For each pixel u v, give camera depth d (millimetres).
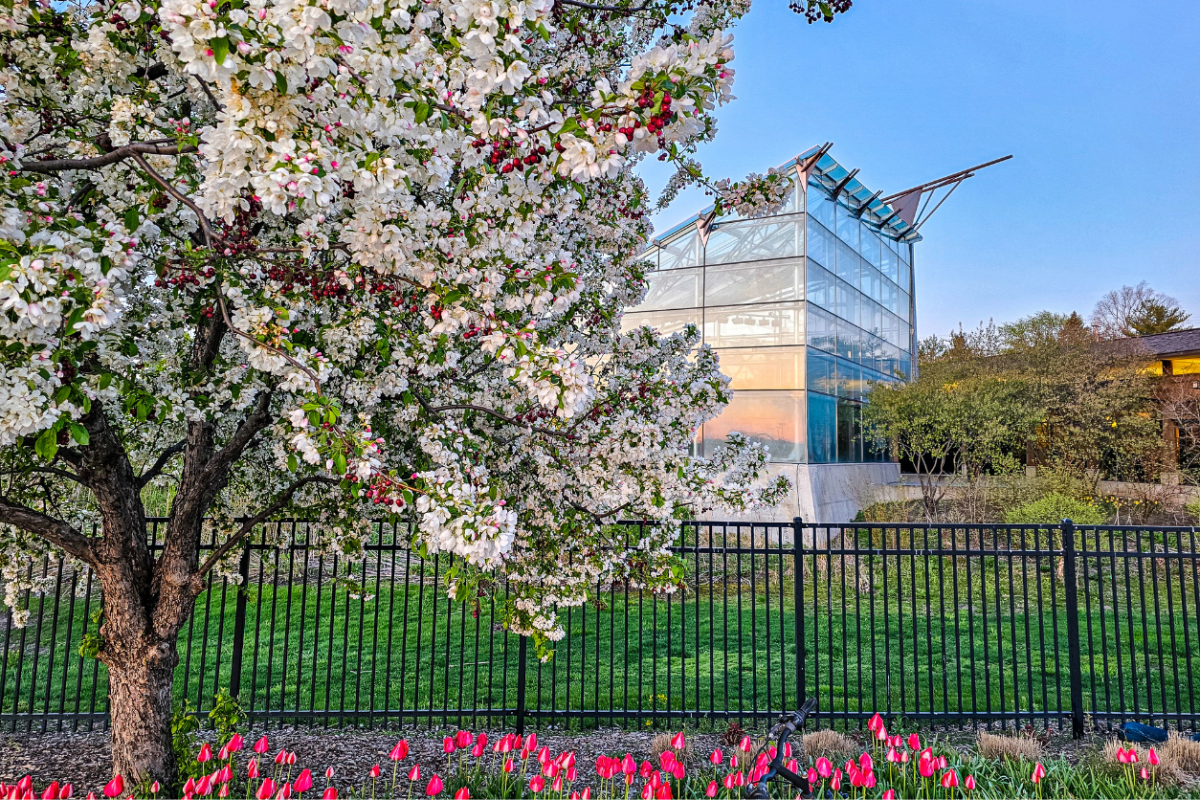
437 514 2844
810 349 15609
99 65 3025
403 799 4324
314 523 4996
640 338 5270
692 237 16938
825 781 4371
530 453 4355
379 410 4387
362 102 2254
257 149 2131
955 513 14859
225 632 8484
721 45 2201
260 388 3754
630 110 2291
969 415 14672
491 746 5355
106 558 4137
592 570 4180
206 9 1807
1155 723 5812
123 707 4184
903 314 23844
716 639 8586
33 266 2049
